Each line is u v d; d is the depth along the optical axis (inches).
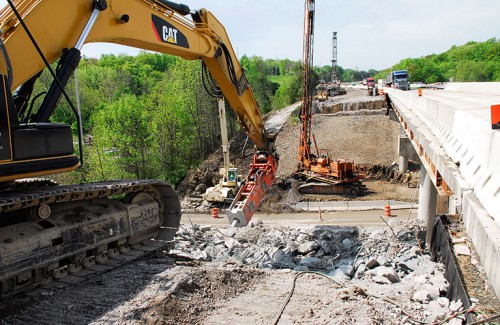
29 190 320.2
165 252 436.1
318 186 1359.5
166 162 1919.3
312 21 1298.0
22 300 292.4
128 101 1860.2
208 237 755.4
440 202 497.7
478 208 259.0
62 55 308.5
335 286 378.9
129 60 5039.4
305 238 708.7
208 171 1663.4
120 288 322.7
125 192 399.2
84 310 284.5
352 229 727.1
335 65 3811.5
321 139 1780.3
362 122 1886.1
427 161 597.3
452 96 1068.5
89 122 2397.9
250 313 311.3
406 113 920.9
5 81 259.4
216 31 561.0
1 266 273.3
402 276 480.4
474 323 236.5
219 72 586.9
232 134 2268.7
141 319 275.7
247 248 685.3
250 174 791.1
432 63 5285.4
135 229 397.4
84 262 351.3
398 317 314.5
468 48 5506.9
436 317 307.7
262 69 4505.4
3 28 279.6
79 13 321.4
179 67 2277.3
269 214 1257.4
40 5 294.4
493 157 257.3
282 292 357.7
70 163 301.0
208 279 359.6
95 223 349.4
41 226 309.1
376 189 1409.9
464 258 353.1
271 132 1903.3
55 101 297.9
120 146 1747.0
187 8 474.0
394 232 665.0
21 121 298.8
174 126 1963.6
